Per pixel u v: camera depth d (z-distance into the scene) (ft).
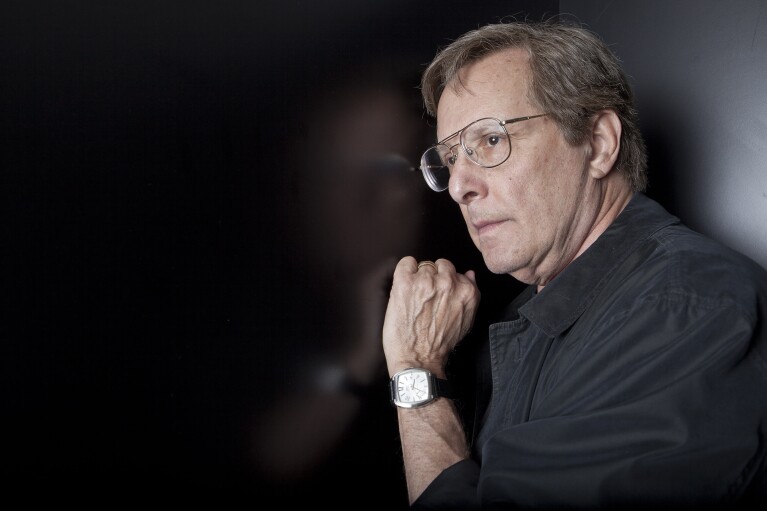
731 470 2.84
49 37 2.98
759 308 3.14
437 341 4.58
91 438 3.16
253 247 3.89
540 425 3.15
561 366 3.87
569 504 2.97
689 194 5.12
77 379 3.10
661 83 5.25
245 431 3.86
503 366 4.66
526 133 4.04
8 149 2.85
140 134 3.34
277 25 3.99
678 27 5.08
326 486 4.39
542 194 4.04
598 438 2.98
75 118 3.08
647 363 3.07
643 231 3.96
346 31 4.42
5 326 2.86
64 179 3.04
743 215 4.75
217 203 3.70
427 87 4.67
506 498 3.11
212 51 3.66
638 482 2.85
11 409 2.88
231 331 3.79
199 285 3.62
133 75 3.30
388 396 4.87
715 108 4.87
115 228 3.24
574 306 3.96
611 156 4.20
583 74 4.10
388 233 4.81
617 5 5.55
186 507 3.57
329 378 4.40
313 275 4.27
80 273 3.11
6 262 2.85
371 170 4.64
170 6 3.46
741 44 4.67
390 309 4.61
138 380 3.34
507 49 4.17
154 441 3.42
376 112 4.66
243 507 3.86
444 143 4.32
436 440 4.16
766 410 2.91
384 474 4.81
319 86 4.25
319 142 4.27
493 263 4.20
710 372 2.94
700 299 3.16
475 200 4.17
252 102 3.86
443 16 5.09
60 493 3.05
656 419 2.89
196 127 3.58
